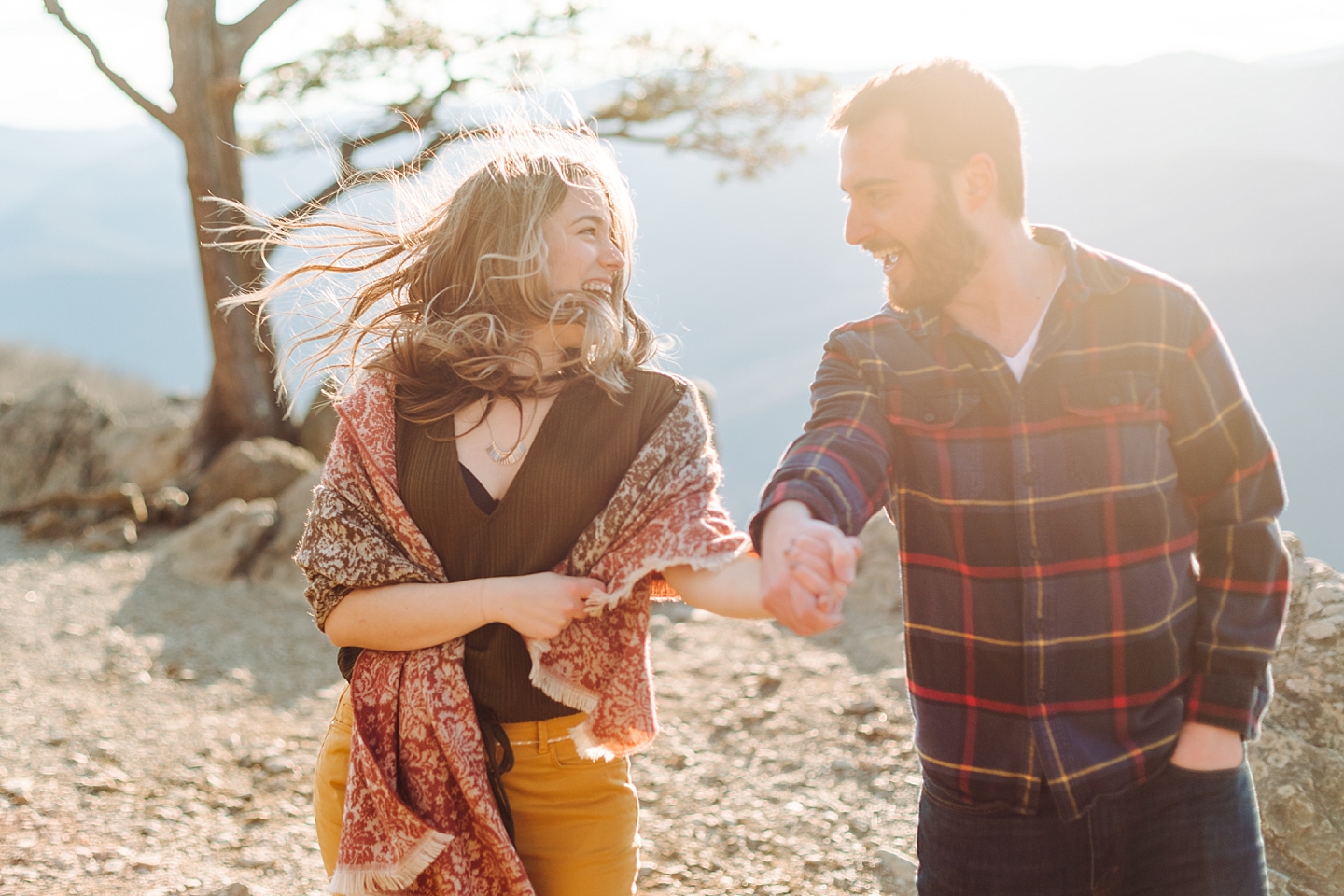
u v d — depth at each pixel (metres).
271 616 6.31
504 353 1.70
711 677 4.76
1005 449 1.61
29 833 3.40
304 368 1.99
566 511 1.67
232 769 4.11
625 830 1.74
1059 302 1.61
